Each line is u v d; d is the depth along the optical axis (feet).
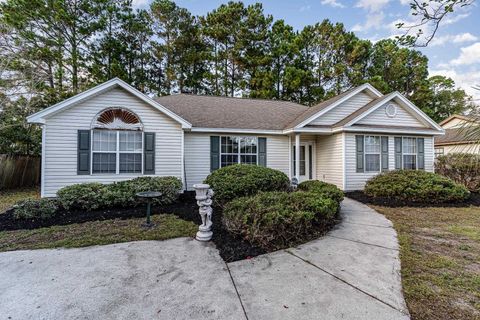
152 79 72.59
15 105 39.06
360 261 12.08
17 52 40.32
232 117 36.58
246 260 12.39
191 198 27.27
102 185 23.91
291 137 37.01
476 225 18.30
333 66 71.82
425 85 77.10
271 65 73.00
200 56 71.26
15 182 40.19
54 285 9.98
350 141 33.17
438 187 25.64
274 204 16.52
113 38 59.00
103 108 26.61
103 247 14.16
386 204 25.43
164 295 9.29
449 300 8.72
